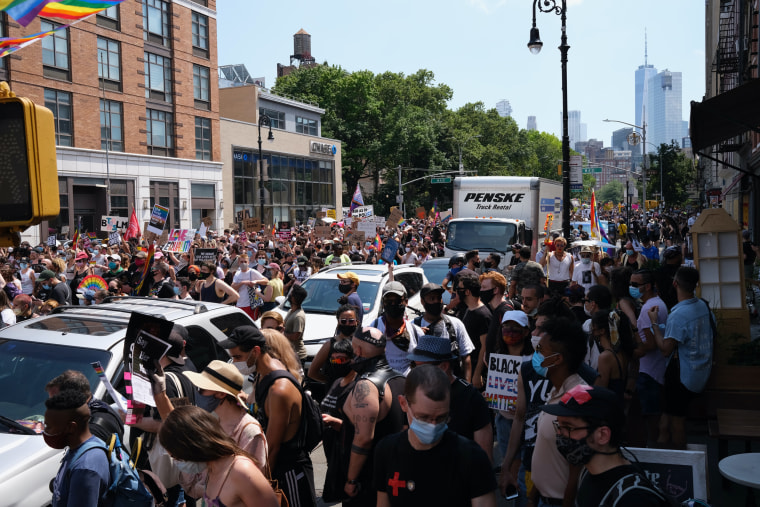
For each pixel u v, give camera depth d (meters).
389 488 3.14
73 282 15.59
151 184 41.44
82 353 5.34
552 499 3.80
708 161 52.00
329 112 74.75
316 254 17.75
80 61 35.84
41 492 4.32
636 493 2.72
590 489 2.93
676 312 6.34
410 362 5.74
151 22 41.34
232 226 37.66
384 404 4.14
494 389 5.36
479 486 3.03
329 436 4.68
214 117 47.22
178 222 43.69
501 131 99.44
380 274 11.73
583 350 3.94
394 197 80.44
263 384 4.40
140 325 3.87
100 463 3.52
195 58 45.12
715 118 9.36
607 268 12.60
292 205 58.44
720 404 7.14
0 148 2.95
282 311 11.34
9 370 5.30
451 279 11.01
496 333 6.19
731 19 28.30
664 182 69.19
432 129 77.44
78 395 3.56
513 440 4.71
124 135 39.22
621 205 87.50
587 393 2.94
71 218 35.50
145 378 3.88
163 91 42.47
